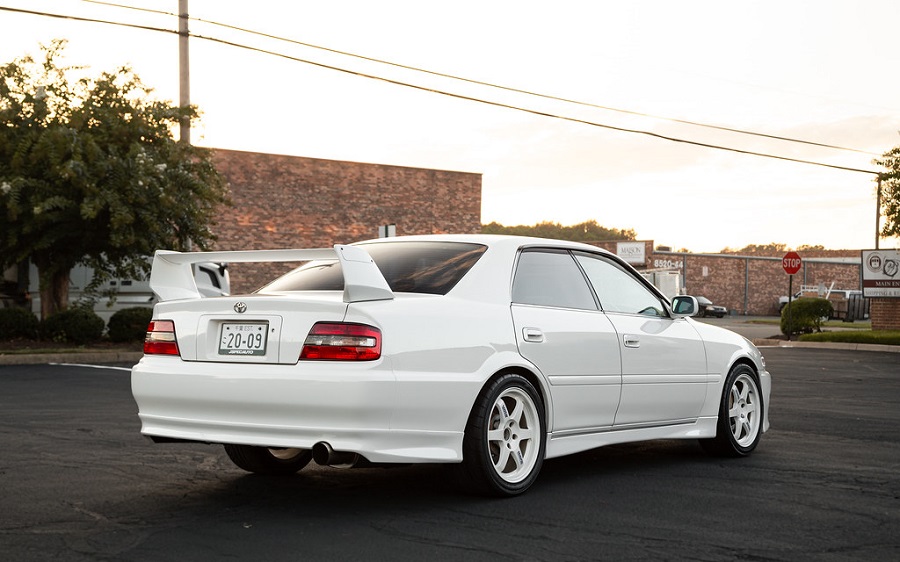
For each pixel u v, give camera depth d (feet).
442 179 114.83
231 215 99.81
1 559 13.16
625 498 17.53
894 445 24.81
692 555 13.61
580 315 19.16
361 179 108.47
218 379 15.85
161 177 57.67
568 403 18.47
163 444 23.67
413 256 18.30
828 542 14.44
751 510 16.60
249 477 19.40
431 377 15.84
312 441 15.16
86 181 55.16
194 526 15.11
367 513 16.07
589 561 13.25
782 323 92.63
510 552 13.65
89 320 58.03
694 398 21.58
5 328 58.29
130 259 60.64
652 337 20.58
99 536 14.46
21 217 57.00
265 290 18.22
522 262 18.75
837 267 190.39
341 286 17.49
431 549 13.78
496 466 17.19
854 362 60.64
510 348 17.31
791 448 24.21
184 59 64.34
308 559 13.23
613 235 285.02
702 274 170.40
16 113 57.31
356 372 15.11
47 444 23.59
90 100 58.65
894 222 88.99
